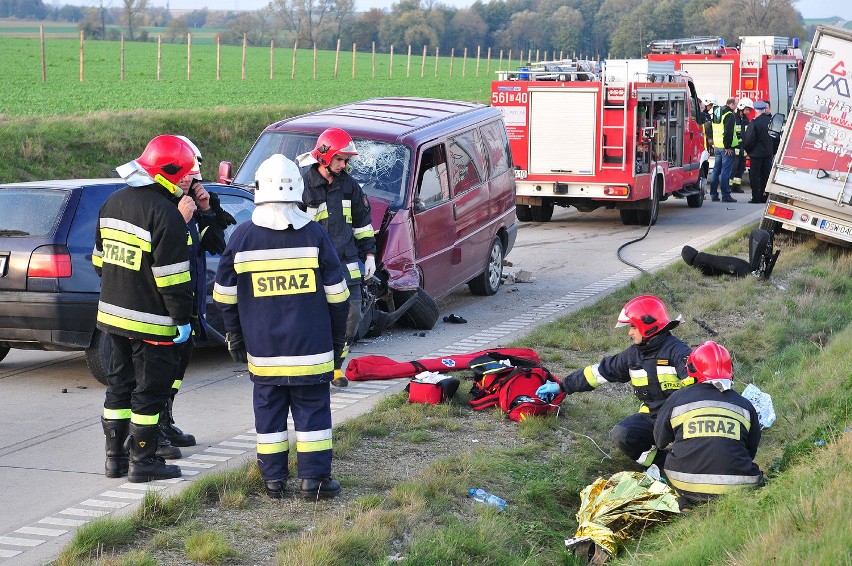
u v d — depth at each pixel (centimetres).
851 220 1330
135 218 552
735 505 486
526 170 1728
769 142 2066
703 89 2492
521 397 704
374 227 942
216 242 635
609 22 7700
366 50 9638
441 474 575
